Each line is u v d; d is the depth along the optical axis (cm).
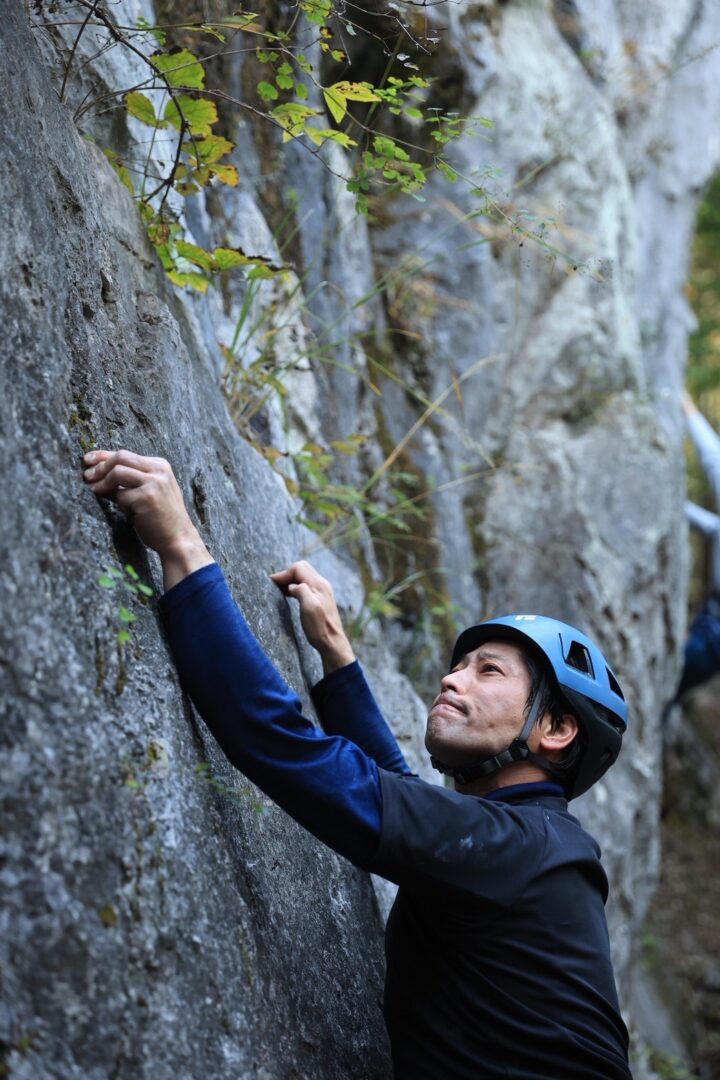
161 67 192
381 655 308
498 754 175
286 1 269
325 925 175
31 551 125
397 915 175
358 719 198
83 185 176
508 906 156
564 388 489
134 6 252
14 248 138
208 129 201
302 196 351
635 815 492
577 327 493
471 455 451
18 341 134
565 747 180
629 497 491
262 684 150
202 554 154
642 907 512
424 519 405
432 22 405
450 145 431
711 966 657
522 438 475
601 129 530
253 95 327
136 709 135
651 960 627
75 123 196
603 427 495
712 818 774
